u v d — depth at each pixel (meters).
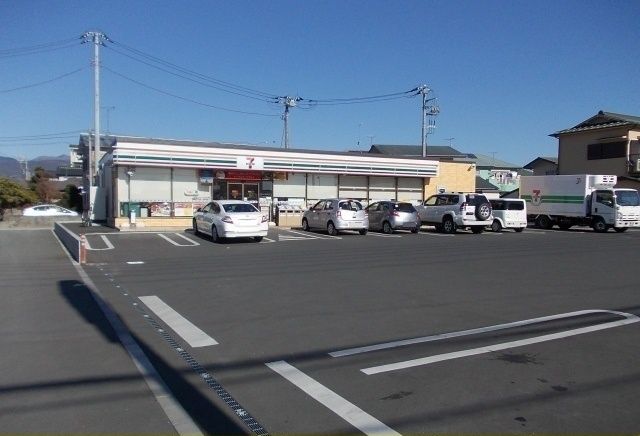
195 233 22.05
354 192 29.88
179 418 4.44
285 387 5.12
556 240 21.89
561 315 8.03
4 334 7.05
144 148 23.19
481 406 4.61
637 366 5.66
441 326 7.39
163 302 9.05
